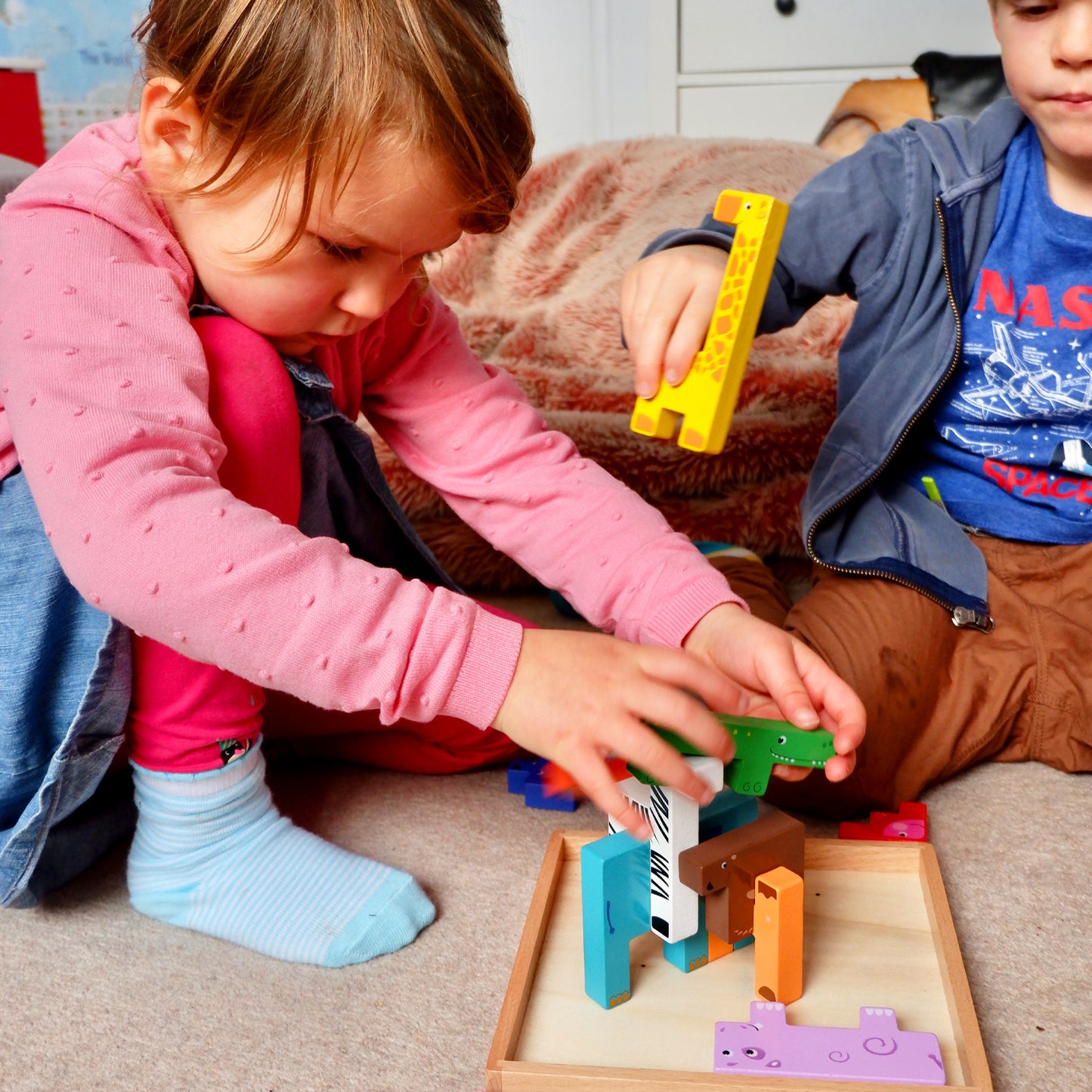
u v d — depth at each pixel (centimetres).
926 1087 56
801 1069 58
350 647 64
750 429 133
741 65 280
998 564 104
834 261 105
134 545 64
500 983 71
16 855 76
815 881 77
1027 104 94
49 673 76
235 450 75
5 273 71
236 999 71
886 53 272
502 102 70
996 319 103
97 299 69
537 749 65
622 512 87
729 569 117
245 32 66
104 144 77
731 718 66
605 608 85
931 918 72
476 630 65
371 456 95
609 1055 62
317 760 102
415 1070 64
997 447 106
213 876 78
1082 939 74
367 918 75
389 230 69
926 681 94
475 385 96
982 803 92
